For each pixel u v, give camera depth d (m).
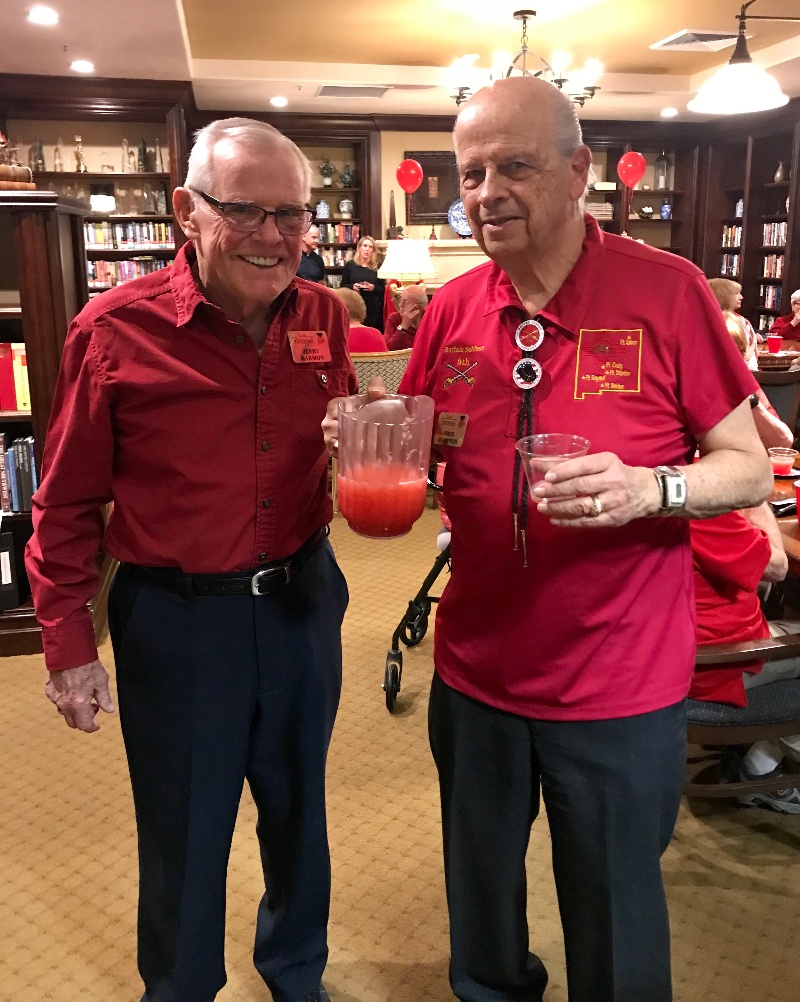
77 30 5.31
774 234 8.73
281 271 1.31
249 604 1.43
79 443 1.38
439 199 8.77
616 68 7.30
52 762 2.69
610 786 1.31
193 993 1.53
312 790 1.56
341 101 7.77
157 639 1.42
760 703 1.94
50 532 1.44
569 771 1.33
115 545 1.45
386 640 3.52
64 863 2.21
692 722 1.91
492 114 1.17
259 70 6.91
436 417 1.42
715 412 1.26
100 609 3.71
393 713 2.94
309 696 1.51
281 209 1.26
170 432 1.37
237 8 5.51
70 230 3.71
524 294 1.30
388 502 1.28
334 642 1.59
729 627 1.95
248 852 2.24
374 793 2.49
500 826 1.44
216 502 1.39
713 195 9.33
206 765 1.44
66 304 3.44
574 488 1.10
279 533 1.44
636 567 1.28
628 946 1.38
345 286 7.86
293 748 1.53
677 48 6.61
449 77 7.15
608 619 1.28
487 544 1.33
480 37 6.31
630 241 1.29
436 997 1.77
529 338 1.28
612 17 5.85
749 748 2.33
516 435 1.30
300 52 6.65
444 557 2.94
